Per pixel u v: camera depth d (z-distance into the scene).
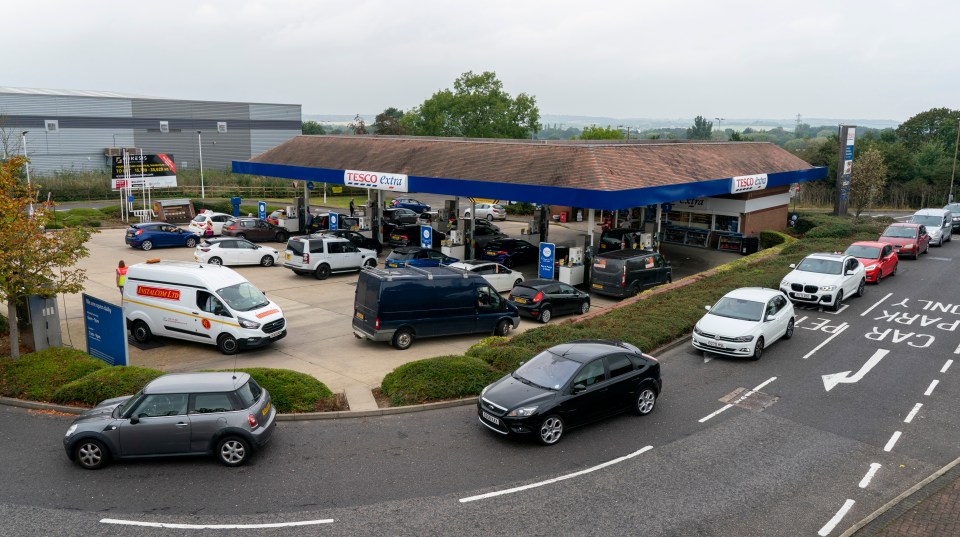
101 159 69.38
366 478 11.20
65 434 12.57
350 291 26.77
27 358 15.98
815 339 19.95
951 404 14.85
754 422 13.84
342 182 36.03
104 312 16.44
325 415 13.78
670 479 11.30
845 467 11.84
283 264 29.66
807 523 9.98
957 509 10.35
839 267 23.98
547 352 14.04
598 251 33.81
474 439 12.83
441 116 85.44
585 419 13.10
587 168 27.62
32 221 16.23
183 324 18.75
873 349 18.89
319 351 18.73
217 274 19.12
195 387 11.64
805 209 61.03
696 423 13.77
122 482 10.98
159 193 61.72
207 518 9.90
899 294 25.69
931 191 66.50
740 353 17.61
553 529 9.68
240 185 68.88
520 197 27.84
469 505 10.34
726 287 24.28
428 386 14.73
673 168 31.95
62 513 9.98
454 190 30.16
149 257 32.94
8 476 11.15
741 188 34.19
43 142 64.88
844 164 46.16
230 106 78.62
